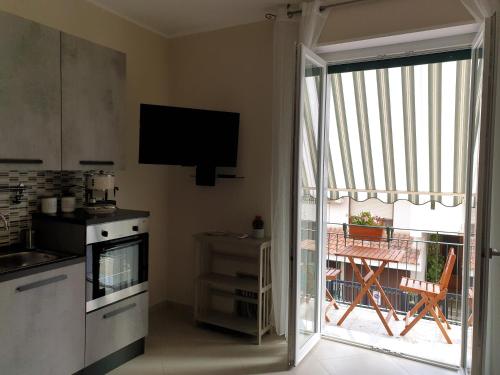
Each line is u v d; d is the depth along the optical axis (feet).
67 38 7.34
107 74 8.22
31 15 7.83
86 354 7.26
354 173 12.03
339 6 8.64
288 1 9.04
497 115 7.25
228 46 10.56
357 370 8.34
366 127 11.39
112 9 9.54
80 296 7.10
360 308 12.85
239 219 10.61
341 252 12.23
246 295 10.39
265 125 10.12
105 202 8.44
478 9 7.14
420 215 17.35
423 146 10.91
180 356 8.79
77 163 7.64
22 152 6.63
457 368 8.39
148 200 11.03
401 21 8.02
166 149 9.59
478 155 6.21
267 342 9.57
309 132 8.98
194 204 11.31
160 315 11.16
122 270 8.10
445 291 10.04
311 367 8.44
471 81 7.53
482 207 6.16
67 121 7.41
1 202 7.53
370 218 15.31
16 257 7.39
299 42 8.95
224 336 9.87
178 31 11.05
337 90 11.46
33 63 6.75
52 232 7.63
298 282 8.34
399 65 8.86
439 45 8.21
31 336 6.25
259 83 10.15
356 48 9.04
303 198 8.66
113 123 8.42
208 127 9.90
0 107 6.28
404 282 11.09
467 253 7.86
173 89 11.46
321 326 10.08
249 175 10.41
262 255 9.46
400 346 9.65
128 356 8.50
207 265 10.94
